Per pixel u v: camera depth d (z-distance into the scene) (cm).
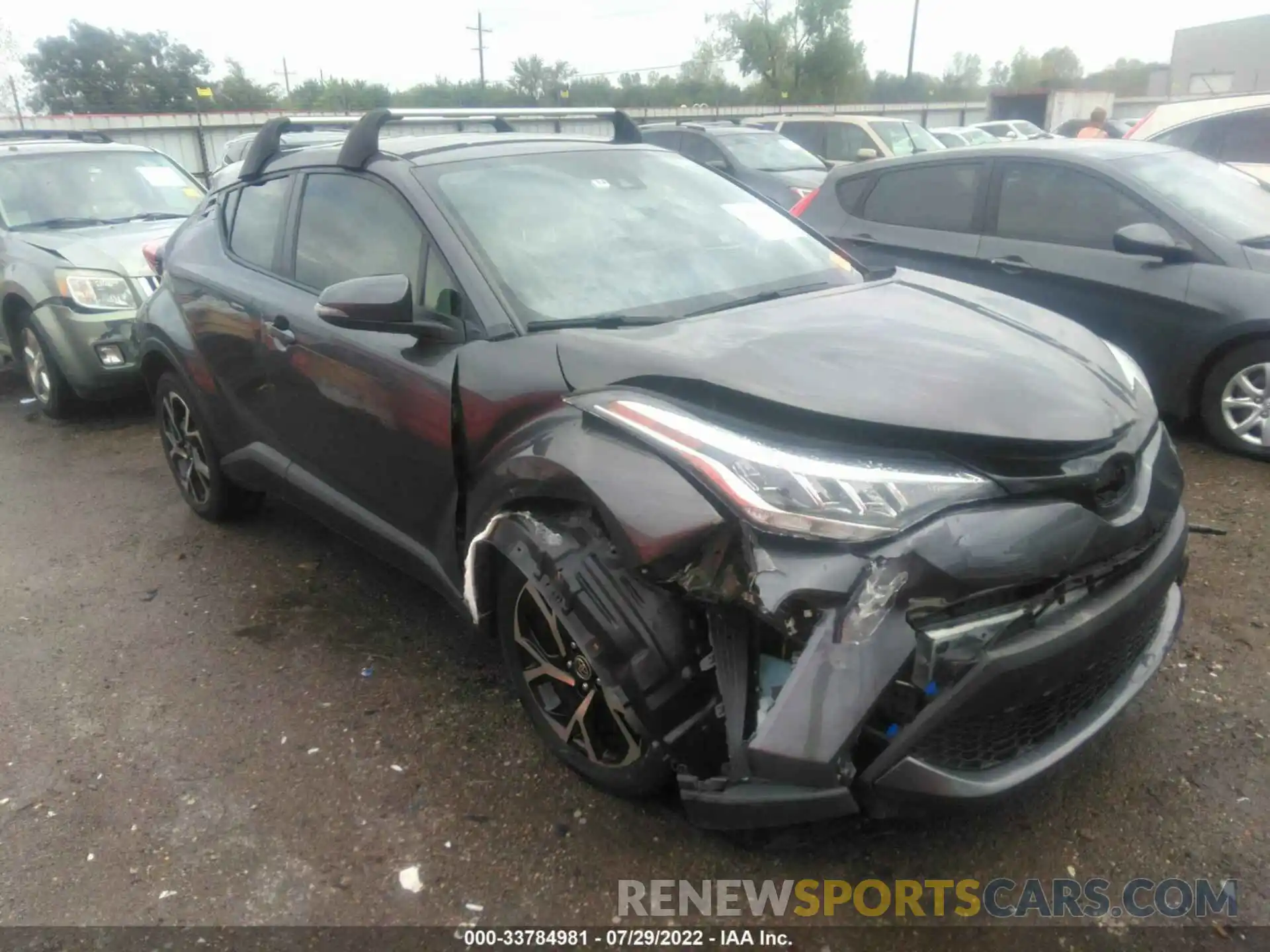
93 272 619
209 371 414
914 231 609
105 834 267
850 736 199
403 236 321
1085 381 250
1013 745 224
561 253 310
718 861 249
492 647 353
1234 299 479
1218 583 370
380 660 347
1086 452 226
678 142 1357
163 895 246
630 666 226
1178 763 275
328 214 360
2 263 658
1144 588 234
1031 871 243
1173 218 508
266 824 269
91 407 704
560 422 252
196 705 325
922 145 1449
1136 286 510
